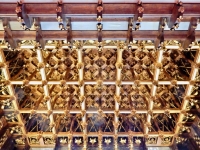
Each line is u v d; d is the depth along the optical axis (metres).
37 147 14.20
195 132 13.12
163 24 7.88
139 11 7.19
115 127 13.76
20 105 12.75
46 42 9.79
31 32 8.56
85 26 8.32
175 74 12.80
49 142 14.19
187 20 7.86
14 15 7.39
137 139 14.51
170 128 14.15
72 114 14.60
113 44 10.43
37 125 14.28
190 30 8.14
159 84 11.87
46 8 7.31
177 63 12.63
